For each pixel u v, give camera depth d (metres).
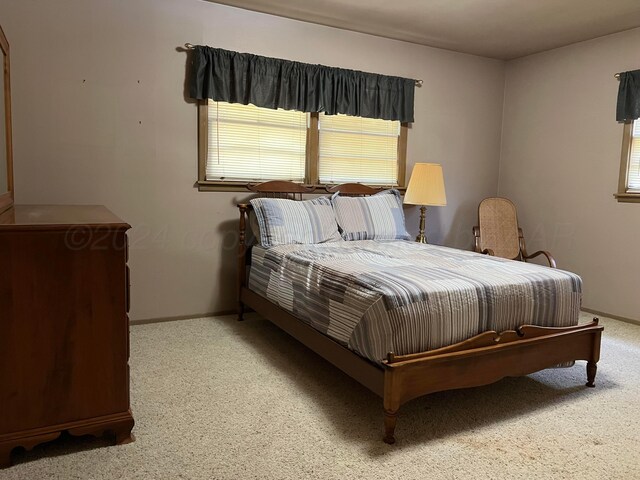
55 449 1.90
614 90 4.01
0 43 2.38
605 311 4.15
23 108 3.07
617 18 3.66
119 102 3.34
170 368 2.74
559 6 3.45
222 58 3.55
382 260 2.80
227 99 3.62
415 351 2.07
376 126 4.37
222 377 2.63
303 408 2.29
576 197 4.36
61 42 3.13
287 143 3.98
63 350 1.84
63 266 1.81
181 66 3.50
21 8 3.00
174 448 1.92
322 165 4.17
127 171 3.41
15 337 1.76
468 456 1.91
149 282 3.58
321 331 2.54
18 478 1.70
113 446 1.93
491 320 2.27
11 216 2.08
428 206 4.74
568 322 2.56
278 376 2.66
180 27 3.46
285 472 1.77
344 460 1.86
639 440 2.06
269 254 3.27
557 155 4.51
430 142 4.66
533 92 4.72
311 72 3.90
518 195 4.93
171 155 3.54
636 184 3.92
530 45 4.41
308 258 2.84
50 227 1.77
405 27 3.99
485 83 4.91
